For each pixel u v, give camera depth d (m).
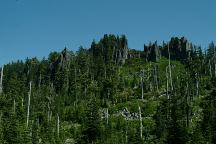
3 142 72.69
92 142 79.81
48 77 188.88
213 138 73.44
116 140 87.25
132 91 145.62
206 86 136.50
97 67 181.50
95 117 81.44
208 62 180.88
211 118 81.75
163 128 85.62
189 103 104.56
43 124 105.31
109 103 132.38
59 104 138.25
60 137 98.19
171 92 127.19
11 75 180.62
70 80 168.50
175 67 195.00
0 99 102.06
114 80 148.62
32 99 137.38
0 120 82.31
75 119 122.06
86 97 145.00
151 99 132.50
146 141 80.00
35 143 83.25
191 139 69.69
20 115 95.81
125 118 116.44
